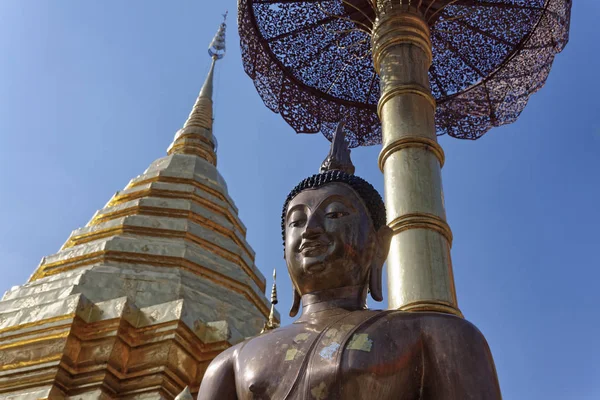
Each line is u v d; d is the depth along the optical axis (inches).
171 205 787.4
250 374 156.1
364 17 495.5
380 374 147.0
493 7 501.7
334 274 172.4
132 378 539.5
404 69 367.9
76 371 538.3
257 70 508.7
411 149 335.0
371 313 162.1
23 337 551.8
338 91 528.4
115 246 709.9
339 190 180.9
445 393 148.1
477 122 525.0
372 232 180.7
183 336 556.4
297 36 514.9
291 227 180.2
